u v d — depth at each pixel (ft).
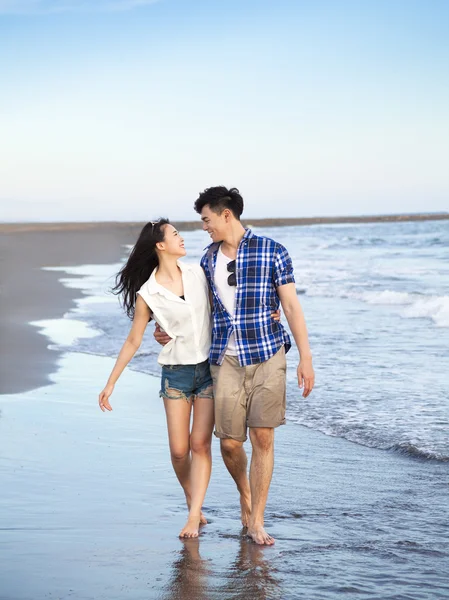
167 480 15.75
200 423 13.32
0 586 10.42
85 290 63.10
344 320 42.34
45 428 19.95
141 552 11.89
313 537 12.64
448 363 28.96
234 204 12.86
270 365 12.75
